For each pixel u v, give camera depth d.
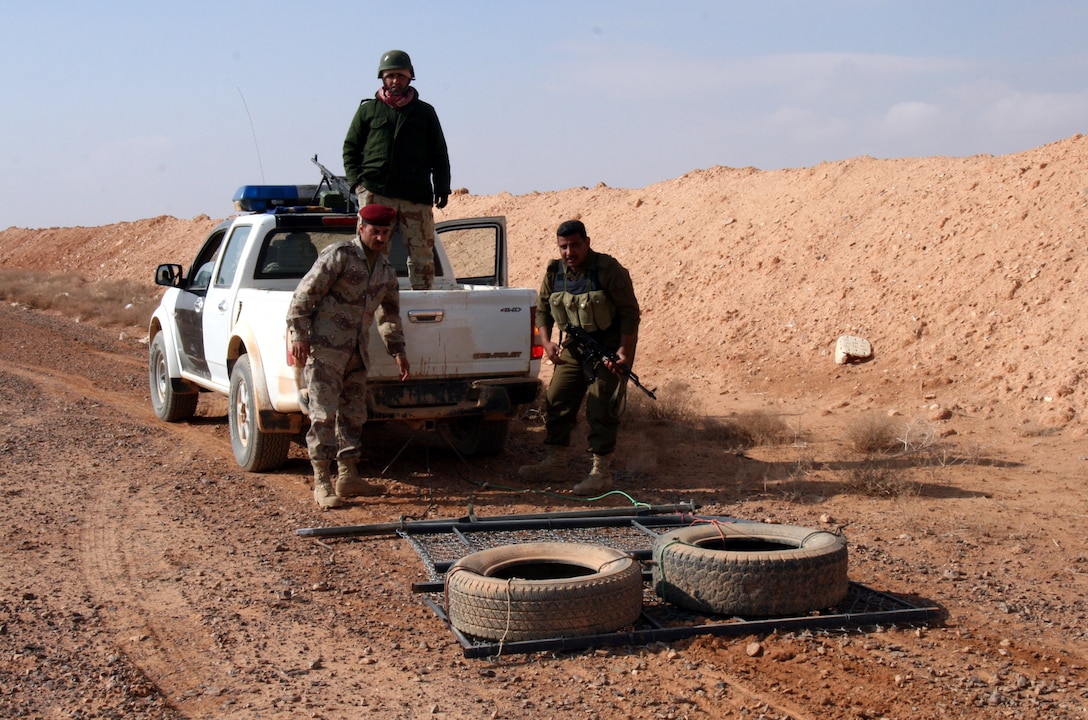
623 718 3.93
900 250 14.09
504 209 25.47
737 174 20.22
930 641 4.71
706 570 4.87
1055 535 6.54
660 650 4.56
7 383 12.59
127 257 39.16
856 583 5.46
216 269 9.09
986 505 7.25
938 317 12.38
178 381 10.28
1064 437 9.35
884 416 10.45
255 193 9.34
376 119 7.93
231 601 5.24
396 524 6.46
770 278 15.23
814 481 8.03
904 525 6.72
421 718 3.93
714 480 8.12
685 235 18.42
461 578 4.71
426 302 7.37
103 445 9.19
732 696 4.12
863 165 17.42
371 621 4.96
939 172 15.75
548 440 7.95
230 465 8.51
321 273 6.72
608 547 5.48
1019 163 14.57
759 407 11.39
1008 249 12.74
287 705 4.03
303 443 9.43
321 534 6.39
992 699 4.09
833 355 12.67
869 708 4.01
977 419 10.15
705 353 14.05
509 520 6.55
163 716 3.94
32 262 43.44
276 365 7.50
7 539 6.27
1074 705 4.06
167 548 6.16
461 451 8.96
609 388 7.46
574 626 4.56
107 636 4.75
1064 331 10.91
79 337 18.44
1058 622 5.00
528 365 7.77
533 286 19.83
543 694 4.13
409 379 7.43
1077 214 12.66
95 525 6.64
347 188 9.39
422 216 8.20
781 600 4.82
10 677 4.27
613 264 7.34
